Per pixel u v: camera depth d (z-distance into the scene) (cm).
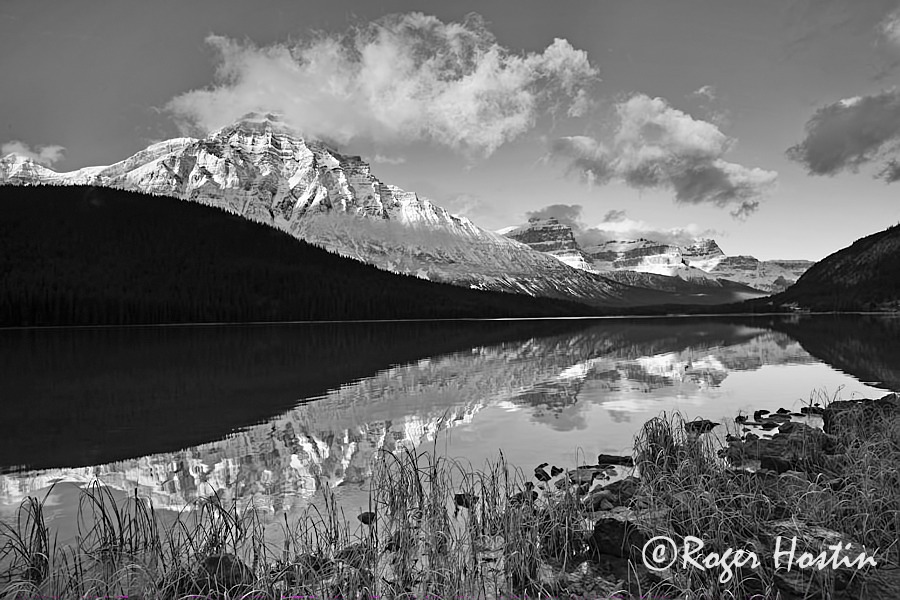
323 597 713
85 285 12281
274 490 1212
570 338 6831
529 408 2122
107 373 3341
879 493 886
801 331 7500
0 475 1362
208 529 962
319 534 912
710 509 839
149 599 682
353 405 2230
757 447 1278
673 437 1315
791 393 2386
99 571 757
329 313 14600
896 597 662
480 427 1795
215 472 1359
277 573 762
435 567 773
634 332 8231
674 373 3148
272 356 4478
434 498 916
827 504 877
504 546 812
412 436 1691
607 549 832
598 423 1839
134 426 1891
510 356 4375
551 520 865
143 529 817
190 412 2117
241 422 1933
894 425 1252
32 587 716
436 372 3331
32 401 2389
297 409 2156
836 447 1259
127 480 1315
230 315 12775
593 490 1097
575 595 726
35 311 10212
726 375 3020
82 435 1769
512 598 730
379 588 745
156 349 5200
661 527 816
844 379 2764
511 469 1316
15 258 13362
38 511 830
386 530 908
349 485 1238
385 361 4022
